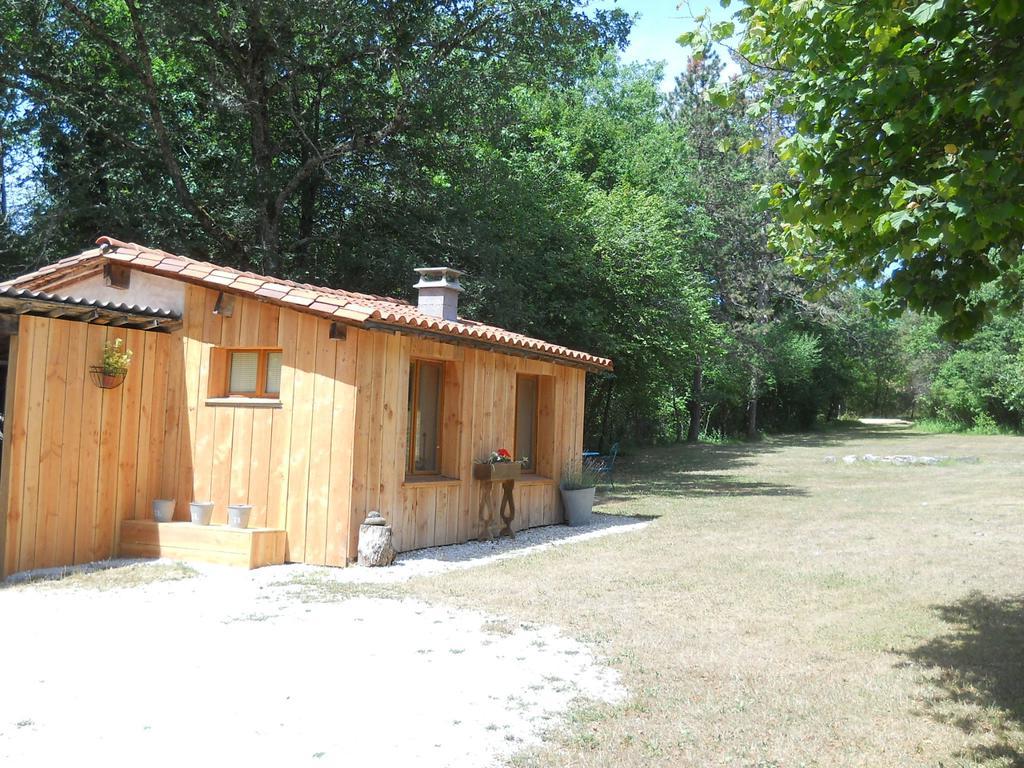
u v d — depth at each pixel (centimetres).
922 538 1084
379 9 1656
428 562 875
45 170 1762
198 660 512
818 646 574
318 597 691
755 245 3850
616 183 2981
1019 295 486
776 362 4075
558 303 2045
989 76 386
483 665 517
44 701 434
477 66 1789
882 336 5416
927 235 382
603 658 537
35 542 770
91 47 1716
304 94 1923
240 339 891
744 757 386
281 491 864
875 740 409
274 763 366
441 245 1905
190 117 1922
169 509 876
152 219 1695
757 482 2025
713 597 723
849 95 427
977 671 519
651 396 2652
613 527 1215
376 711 433
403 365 915
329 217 2056
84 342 822
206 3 1496
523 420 1216
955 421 4847
